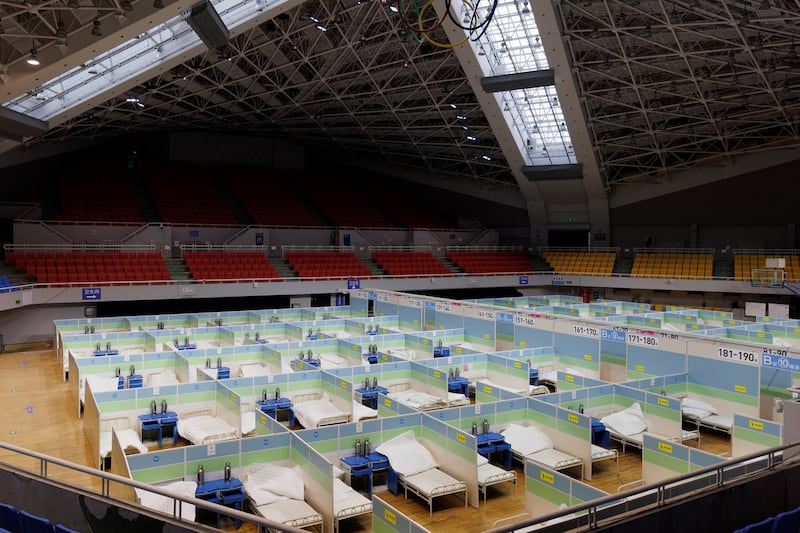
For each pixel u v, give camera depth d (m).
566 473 12.23
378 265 34.41
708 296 32.44
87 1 14.45
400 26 22.84
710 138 29.50
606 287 35.00
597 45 22.66
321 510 9.77
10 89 15.63
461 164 39.81
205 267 29.14
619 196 35.69
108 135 36.31
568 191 35.25
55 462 7.16
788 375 13.34
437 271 34.53
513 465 12.67
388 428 11.84
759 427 11.63
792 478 7.36
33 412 15.63
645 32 21.94
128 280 26.55
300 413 14.38
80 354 18.94
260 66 26.73
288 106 31.11
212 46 18.70
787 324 20.09
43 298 23.84
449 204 42.28
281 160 43.16
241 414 14.02
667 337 15.69
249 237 34.72
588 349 17.45
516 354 17.81
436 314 22.84
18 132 19.03
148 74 20.52
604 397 14.30
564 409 12.34
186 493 9.40
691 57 22.97
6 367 20.61
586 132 28.56
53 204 31.95
